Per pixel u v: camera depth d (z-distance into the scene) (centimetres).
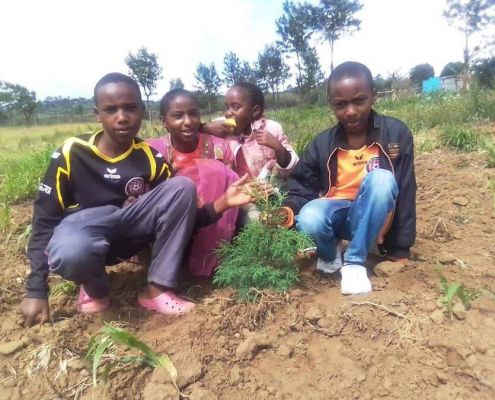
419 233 319
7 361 209
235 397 188
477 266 264
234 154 341
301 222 254
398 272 253
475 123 631
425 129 636
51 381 197
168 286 235
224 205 251
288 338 215
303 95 4188
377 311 223
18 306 251
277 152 317
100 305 237
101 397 187
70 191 240
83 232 216
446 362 192
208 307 235
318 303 236
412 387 185
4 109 5959
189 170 285
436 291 234
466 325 206
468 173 422
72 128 2702
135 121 234
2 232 342
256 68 6222
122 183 244
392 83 1533
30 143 1392
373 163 268
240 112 355
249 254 243
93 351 205
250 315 225
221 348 208
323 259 268
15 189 421
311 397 186
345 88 248
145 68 5600
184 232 234
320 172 284
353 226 255
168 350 204
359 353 204
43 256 229
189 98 296
